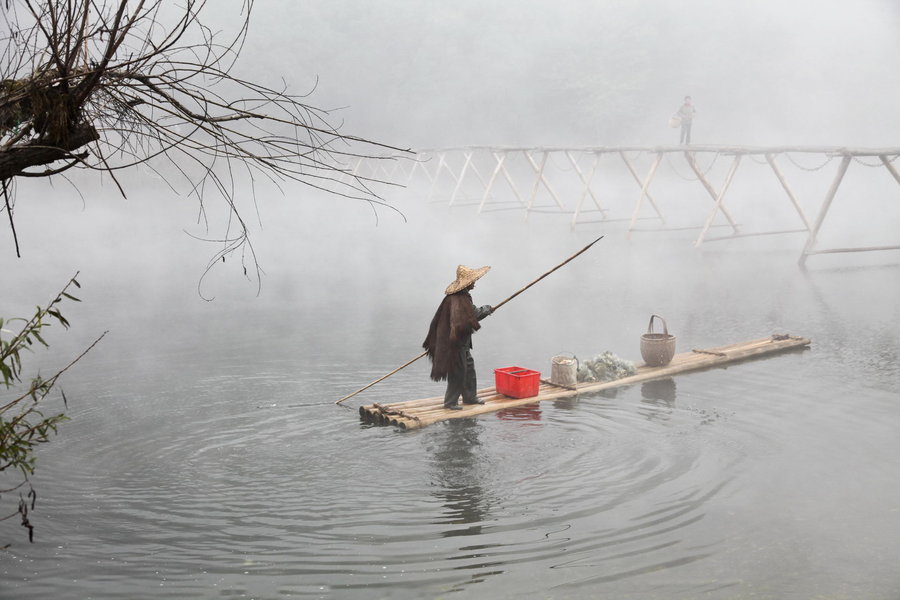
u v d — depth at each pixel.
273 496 6.84
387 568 5.53
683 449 7.77
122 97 4.07
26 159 3.91
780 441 7.93
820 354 11.62
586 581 5.29
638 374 10.61
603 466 7.38
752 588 5.15
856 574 5.30
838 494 6.62
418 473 7.32
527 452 7.81
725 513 6.30
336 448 8.05
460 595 5.16
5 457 4.43
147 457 7.84
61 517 6.45
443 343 9.21
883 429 8.20
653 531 6.02
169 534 6.12
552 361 10.24
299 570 5.53
